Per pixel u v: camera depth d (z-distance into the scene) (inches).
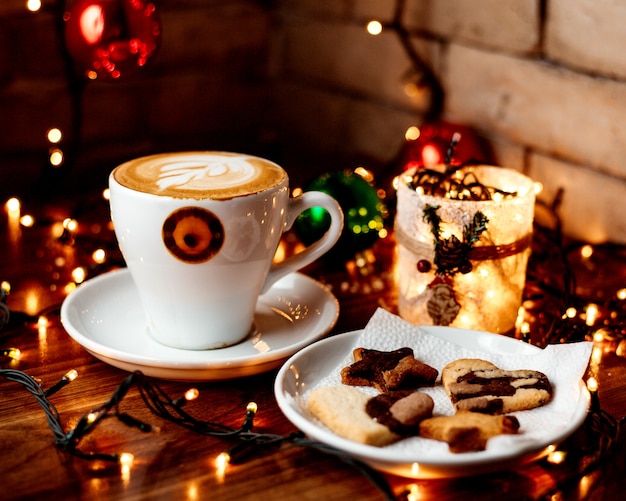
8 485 21.0
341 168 38.6
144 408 23.5
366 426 21.2
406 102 37.2
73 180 38.6
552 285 29.4
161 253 23.7
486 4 33.3
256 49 42.3
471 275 26.0
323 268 31.0
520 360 24.1
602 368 25.5
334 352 24.4
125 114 39.7
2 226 33.3
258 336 26.0
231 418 23.3
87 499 20.7
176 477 21.4
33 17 36.6
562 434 20.9
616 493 21.2
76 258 31.2
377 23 34.6
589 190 31.4
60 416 23.1
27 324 27.0
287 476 21.5
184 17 39.8
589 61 30.6
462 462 20.2
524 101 32.8
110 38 29.3
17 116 37.4
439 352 24.5
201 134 42.0
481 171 28.0
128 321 26.4
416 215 26.0
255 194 23.7
